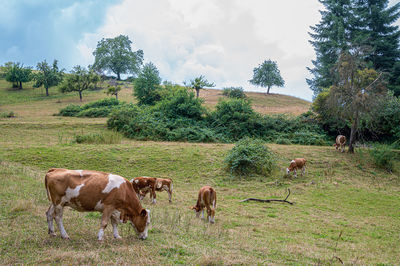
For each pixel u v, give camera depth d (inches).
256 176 788.0
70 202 251.6
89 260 208.2
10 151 813.9
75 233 270.7
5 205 339.6
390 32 2102.6
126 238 273.0
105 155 848.3
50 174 251.0
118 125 1300.4
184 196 596.7
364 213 545.6
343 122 1230.3
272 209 538.9
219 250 266.5
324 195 653.9
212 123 1365.7
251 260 245.4
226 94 2596.0
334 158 950.4
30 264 197.6
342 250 343.3
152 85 2016.5
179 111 1416.1
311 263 270.2
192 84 2269.9
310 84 2329.0
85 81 2608.3
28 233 257.4
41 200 383.2
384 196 662.5
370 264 295.4
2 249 220.2
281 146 1101.7
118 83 3253.0
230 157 821.9
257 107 2103.8
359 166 896.9
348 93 978.7
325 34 2154.3
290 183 746.8
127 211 269.6
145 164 817.5
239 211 508.7
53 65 2942.9
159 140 1197.1
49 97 2704.2
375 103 947.3
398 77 1881.2
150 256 226.5
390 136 1302.9
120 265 204.7
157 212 426.9
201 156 908.0
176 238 291.3
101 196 254.2
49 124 1330.0
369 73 983.0
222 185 716.0
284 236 384.8
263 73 3105.3
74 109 1790.1
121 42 3917.3
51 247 228.5
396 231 451.8
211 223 418.0
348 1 2166.6
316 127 1391.5
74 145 948.0
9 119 1521.9
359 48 1016.2
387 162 906.1
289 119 1433.3
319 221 481.4
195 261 224.7
